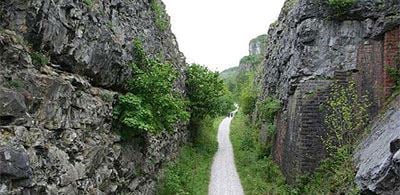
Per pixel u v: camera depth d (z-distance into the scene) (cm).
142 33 1892
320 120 2036
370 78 2020
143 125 1395
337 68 2080
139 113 1431
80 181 1086
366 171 1430
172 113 1681
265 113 2905
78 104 1129
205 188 2344
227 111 4191
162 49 2392
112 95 1373
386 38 1983
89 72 1248
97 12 1289
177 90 2697
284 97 2483
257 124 3603
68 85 1045
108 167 1280
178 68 2902
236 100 7631
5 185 782
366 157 1592
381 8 2022
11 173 790
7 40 879
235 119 5909
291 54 2352
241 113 5900
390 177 1271
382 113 1877
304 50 2142
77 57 1149
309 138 2030
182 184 2145
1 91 824
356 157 1731
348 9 2067
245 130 4250
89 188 1138
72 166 1044
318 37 2127
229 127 5294
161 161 2027
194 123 3431
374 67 2022
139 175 1603
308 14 2152
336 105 1972
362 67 2042
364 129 1944
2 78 847
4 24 910
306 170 2008
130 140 1523
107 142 1291
